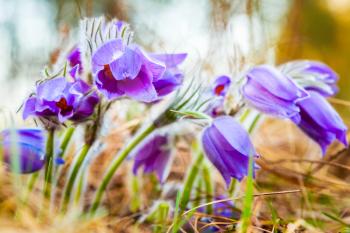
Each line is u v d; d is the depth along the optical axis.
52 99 0.32
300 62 0.42
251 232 0.35
